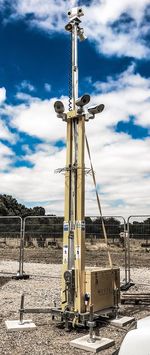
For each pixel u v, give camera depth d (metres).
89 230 15.16
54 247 21.08
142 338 3.90
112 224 14.71
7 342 6.52
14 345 6.35
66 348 6.21
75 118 7.70
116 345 6.36
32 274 15.82
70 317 7.10
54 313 7.40
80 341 6.35
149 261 19.70
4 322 7.84
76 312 7.03
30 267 18.66
